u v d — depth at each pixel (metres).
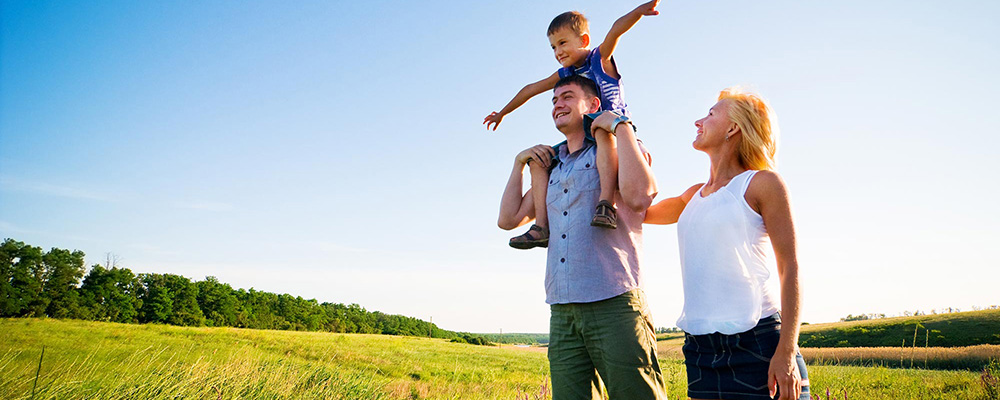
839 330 47.38
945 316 44.38
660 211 2.36
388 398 8.20
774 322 1.72
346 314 152.88
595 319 2.04
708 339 1.83
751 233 1.80
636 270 2.10
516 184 2.64
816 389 7.70
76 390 4.35
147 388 4.90
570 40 3.30
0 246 90.06
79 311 92.94
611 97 2.97
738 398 1.71
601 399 2.26
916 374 10.48
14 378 4.07
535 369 34.75
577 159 2.29
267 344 47.09
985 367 8.30
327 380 7.08
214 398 5.40
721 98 2.14
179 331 64.75
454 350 62.72
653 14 2.84
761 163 1.96
